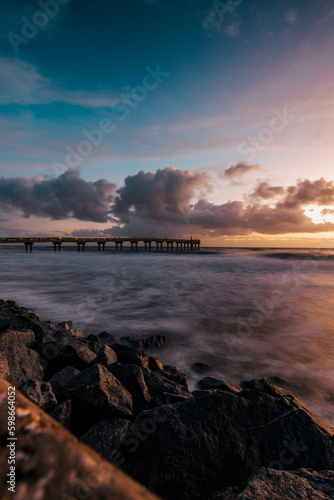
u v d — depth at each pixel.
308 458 3.47
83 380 4.40
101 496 0.36
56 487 0.35
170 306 15.94
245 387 6.37
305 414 3.97
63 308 15.17
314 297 19.11
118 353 7.22
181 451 3.26
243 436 3.58
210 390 5.92
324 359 8.91
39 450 0.42
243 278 28.86
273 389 6.27
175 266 42.50
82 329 11.59
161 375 6.44
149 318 13.42
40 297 18.14
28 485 0.35
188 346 9.94
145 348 9.46
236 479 3.18
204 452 3.31
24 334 6.54
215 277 29.36
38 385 4.32
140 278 28.02
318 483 2.92
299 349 9.71
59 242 86.38
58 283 23.98
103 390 4.14
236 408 3.90
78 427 4.15
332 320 13.42
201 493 3.05
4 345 5.92
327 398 6.69
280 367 8.32
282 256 76.06
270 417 3.95
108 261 52.38
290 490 2.79
